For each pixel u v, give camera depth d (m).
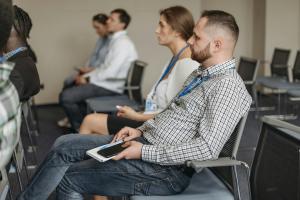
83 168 1.69
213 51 1.65
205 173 1.86
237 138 1.60
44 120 5.10
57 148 1.73
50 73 6.00
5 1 1.07
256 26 6.59
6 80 1.04
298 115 4.98
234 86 1.57
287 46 6.31
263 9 6.32
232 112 1.55
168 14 2.26
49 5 5.82
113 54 4.12
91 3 5.97
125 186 1.68
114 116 2.31
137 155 1.63
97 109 3.41
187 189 1.72
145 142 1.77
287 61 5.19
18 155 2.10
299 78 4.78
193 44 1.70
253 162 1.60
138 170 1.65
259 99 6.08
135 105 3.57
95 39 6.08
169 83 2.22
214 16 1.65
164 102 2.28
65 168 1.71
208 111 1.58
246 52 6.66
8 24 1.08
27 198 1.71
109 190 1.69
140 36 6.20
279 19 6.21
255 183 1.58
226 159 1.55
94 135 1.87
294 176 1.36
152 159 1.61
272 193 1.47
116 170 1.66
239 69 4.56
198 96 1.64
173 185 1.67
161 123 1.74
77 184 1.69
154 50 6.29
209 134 1.54
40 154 3.60
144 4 6.14
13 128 0.99
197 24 1.69
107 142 1.80
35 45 5.85
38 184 1.70
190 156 1.55
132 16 6.12
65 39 5.98
